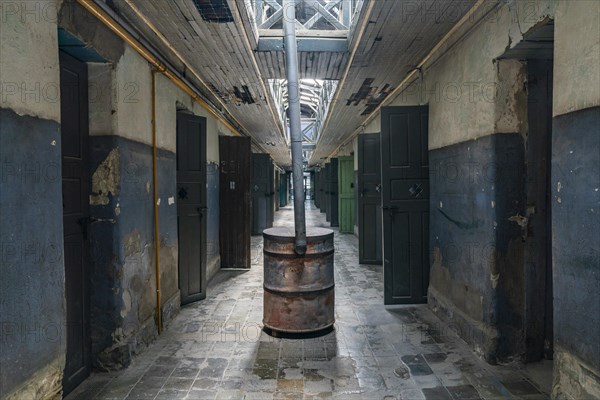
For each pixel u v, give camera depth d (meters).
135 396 2.50
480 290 3.06
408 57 4.15
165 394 2.52
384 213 4.39
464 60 3.29
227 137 6.36
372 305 4.41
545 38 2.41
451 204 3.65
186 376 2.76
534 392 2.51
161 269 3.64
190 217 4.50
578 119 1.88
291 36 3.45
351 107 6.68
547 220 2.90
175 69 3.92
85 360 2.73
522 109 2.84
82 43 2.34
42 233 1.83
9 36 1.60
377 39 3.60
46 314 1.86
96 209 2.77
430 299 4.22
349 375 2.77
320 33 4.00
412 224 4.38
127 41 2.85
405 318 3.96
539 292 2.92
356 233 10.14
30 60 1.74
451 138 3.61
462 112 3.36
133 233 3.03
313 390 2.57
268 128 8.70
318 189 21.75
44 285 1.85
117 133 2.77
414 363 2.95
